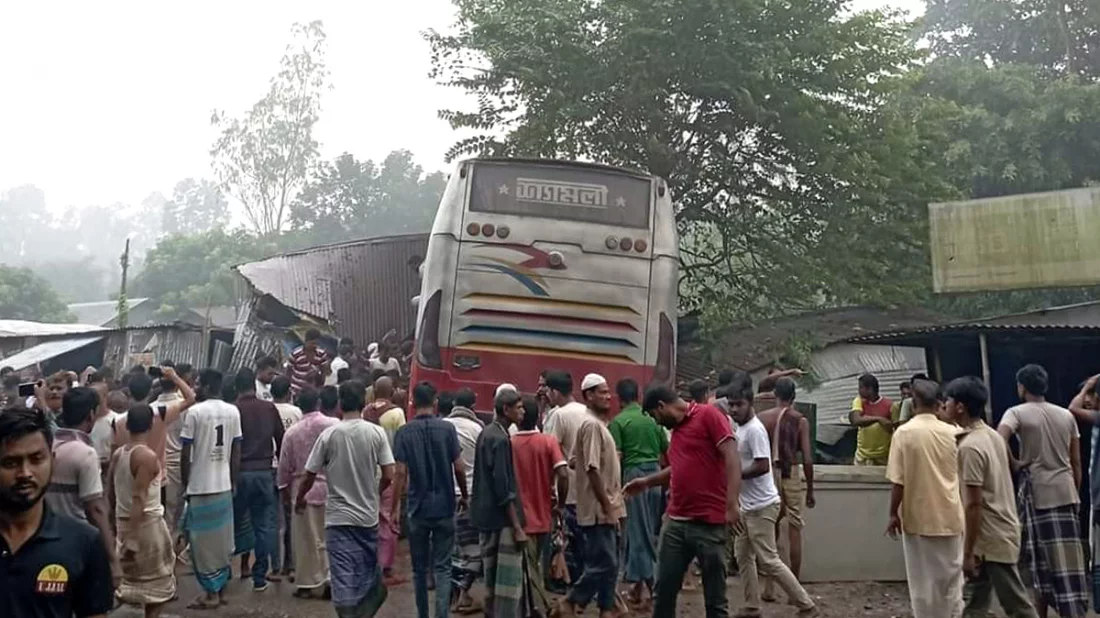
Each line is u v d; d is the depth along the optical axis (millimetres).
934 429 6758
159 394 10133
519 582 7059
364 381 11336
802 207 18250
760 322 18859
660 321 10492
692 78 17188
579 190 10672
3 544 3166
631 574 8383
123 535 7117
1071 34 23500
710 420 6605
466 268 10422
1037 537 7406
